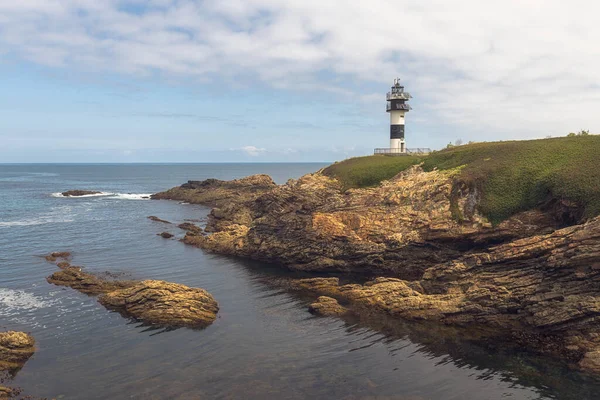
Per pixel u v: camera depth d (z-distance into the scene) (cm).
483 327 2992
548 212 3628
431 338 2886
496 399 2172
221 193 11050
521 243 3111
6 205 10506
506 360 2562
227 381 2344
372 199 4691
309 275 4522
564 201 3434
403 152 7212
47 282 4038
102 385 2292
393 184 4819
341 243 4519
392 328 3064
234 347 2773
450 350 2712
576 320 2677
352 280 4266
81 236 6456
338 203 4884
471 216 3947
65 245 5781
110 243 5991
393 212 4388
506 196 3906
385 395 2214
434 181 4384
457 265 3341
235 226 6378
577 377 2341
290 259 4834
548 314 2772
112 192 15075
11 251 5362
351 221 4572
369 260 4303
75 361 2552
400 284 3522
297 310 3456
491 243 3831
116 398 2173
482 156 4741
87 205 10706
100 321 3152
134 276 4359
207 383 2320
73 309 3375
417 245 4106
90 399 2162
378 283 3694
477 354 2648
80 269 4538
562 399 2155
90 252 5397
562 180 3584
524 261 3059
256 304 3603
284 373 2439
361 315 3319
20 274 4309
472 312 3052
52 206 10388
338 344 2820
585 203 3272
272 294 3872
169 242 6150
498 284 3081
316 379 2373
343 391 2252
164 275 4450
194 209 9981
